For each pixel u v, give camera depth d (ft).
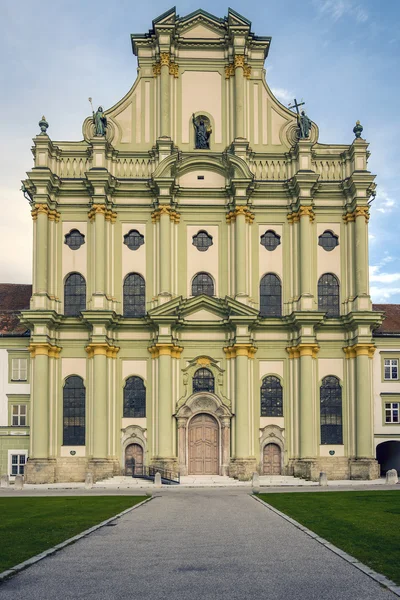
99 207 195.42
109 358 193.67
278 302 201.05
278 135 208.74
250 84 209.67
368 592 51.62
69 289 198.39
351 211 201.98
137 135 206.18
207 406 192.44
